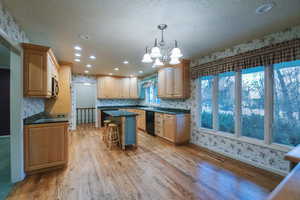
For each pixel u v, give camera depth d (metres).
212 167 2.71
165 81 4.66
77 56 3.70
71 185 2.15
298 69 2.33
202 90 3.98
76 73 6.04
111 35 2.49
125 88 6.80
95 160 3.02
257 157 2.72
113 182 2.23
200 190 2.04
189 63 4.21
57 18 1.97
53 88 3.16
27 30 2.31
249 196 1.92
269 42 2.53
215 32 2.42
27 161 2.38
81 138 4.69
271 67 2.56
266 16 1.95
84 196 1.92
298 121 2.34
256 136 2.85
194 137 4.08
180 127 4.05
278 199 0.64
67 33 2.41
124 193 1.98
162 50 3.19
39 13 1.85
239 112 3.08
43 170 2.54
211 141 3.61
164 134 4.40
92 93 7.99
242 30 2.35
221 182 2.23
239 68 2.94
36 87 2.46
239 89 3.08
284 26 2.23
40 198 1.88
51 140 2.56
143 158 3.13
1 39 1.79
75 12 1.83
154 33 2.42
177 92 4.23
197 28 2.27
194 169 2.64
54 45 2.94
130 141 3.78
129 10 1.79
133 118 3.82
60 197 1.90
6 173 2.48
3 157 3.12
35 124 2.44
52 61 3.09
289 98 2.43
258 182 2.23
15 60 2.23
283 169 2.38
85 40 2.69
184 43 2.89
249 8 1.77
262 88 2.76
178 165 2.80
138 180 2.29
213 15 1.92
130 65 4.66
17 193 1.97
